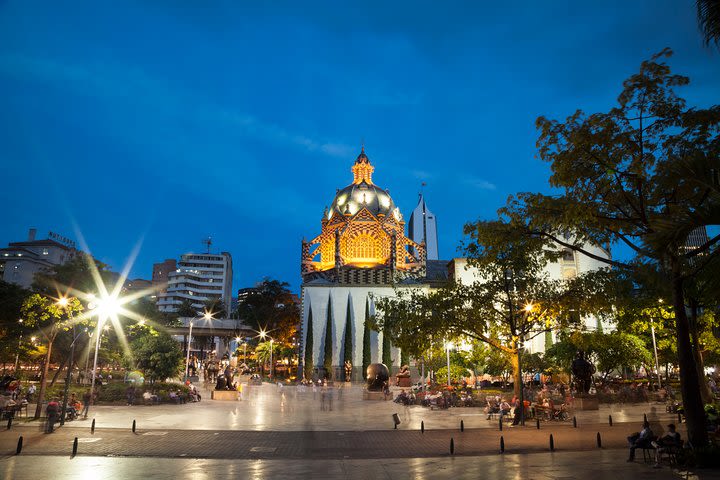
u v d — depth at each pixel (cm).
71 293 4803
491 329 3325
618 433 2331
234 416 3053
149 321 5369
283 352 9344
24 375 5444
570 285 3008
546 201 2083
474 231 2458
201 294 18812
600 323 6172
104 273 5197
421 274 8556
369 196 9094
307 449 1936
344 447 1984
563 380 5669
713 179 1439
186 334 9656
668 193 1891
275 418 2967
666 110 1856
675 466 1513
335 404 3991
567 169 1962
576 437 2217
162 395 3931
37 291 5012
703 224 1365
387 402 4244
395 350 7356
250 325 10138
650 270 1706
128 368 4975
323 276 8544
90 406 3516
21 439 1803
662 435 1683
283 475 1451
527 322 3152
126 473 1474
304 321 7500
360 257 8781
